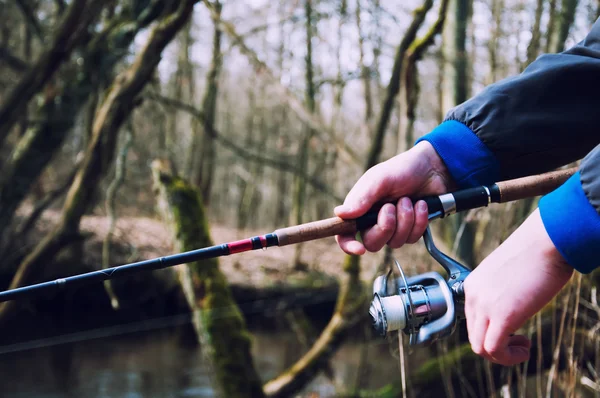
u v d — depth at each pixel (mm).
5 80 8227
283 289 8742
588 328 2867
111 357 7227
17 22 8906
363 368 4734
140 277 8398
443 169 1434
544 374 3166
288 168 6086
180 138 12195
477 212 3422
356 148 8062
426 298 1218
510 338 1021
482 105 1396
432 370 3490
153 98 5422
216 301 4180
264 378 6520
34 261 4539
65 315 8062
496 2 5207
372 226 1396
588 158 929
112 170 9734
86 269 8188
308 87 8008
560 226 922
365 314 4539
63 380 6227
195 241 4211
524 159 1383
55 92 5371
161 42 4352
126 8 5227
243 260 9656
